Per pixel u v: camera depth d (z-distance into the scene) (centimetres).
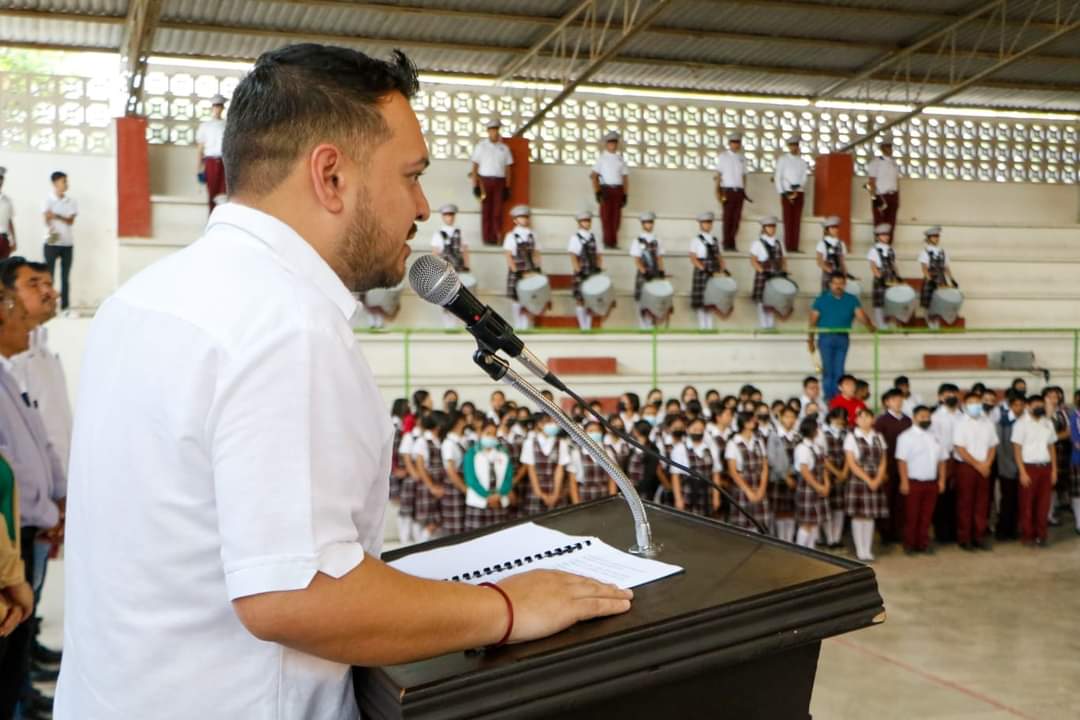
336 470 85
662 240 1175
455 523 723
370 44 1080
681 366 1080
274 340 84
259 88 97
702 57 1176
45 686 376
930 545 797
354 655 83
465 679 85
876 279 1147
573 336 1043
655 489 737
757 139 1297
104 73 1073
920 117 1347
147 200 1032
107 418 92
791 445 770
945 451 806
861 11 1048
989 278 1255
